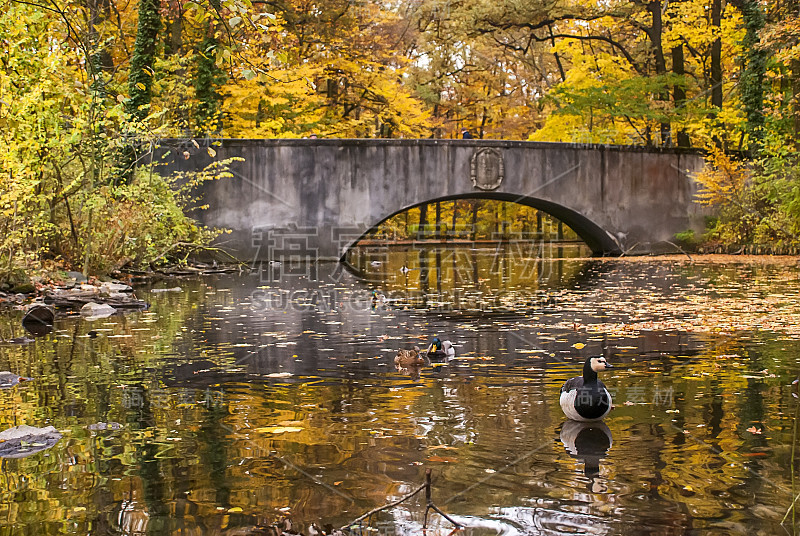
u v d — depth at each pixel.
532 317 10.98
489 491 3.84
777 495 3.77
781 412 5.36
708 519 3.47
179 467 4.22
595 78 32.41
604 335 9.05
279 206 24.25
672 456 4.40
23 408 5.63
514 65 44.28
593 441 4.71
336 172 24.56
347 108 36.56
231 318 11.06
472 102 44.12
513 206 48.19
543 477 4.04
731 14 30.75
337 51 32.34
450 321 10.63
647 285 15.82
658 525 3.41
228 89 26.55
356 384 6.46
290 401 5.83
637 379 6.55
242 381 6.59
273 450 4.54
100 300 12.53
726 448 4.55
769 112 25.45
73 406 5.68
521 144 25.88
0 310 11.53
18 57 12.57
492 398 5.90
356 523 3.42
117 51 26.16
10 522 3.46
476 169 25.42
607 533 3.32
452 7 30.81
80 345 8.54
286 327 10.09
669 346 8.20
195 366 7.30
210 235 22.78
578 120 33.44
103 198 15.64
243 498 3.75
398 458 4.38
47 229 14.45
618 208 27.27
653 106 29.06
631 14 30.23
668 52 35.06
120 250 16.73
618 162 27.16
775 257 24.38
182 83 23.92
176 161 23.34
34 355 7.91
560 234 50.88
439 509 3.61
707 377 6.59
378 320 10.86
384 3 36.50
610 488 3.88
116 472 4.14
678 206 27.92
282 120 27.81
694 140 31.94
